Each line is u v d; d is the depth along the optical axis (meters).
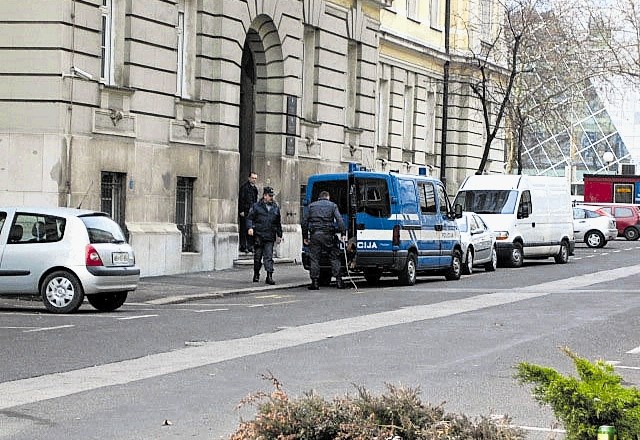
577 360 10.43
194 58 39.81
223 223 40.94
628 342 22.19
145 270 36.12
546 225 52.28
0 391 15.47
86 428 13.13
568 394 10.02
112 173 35.06
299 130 47.66
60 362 18.08
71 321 23.94
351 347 20.50
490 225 49.81
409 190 37.38
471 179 51.69
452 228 40.69
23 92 32.31
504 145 78.69
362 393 10.20
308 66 49.41
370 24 54.50
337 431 9.72
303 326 23.80
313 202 36.00
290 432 9.73
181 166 38.50
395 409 9.91
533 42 69.75
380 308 28.33
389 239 36.12
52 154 32.12
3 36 32.44
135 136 35.75
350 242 36.06
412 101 64.12
